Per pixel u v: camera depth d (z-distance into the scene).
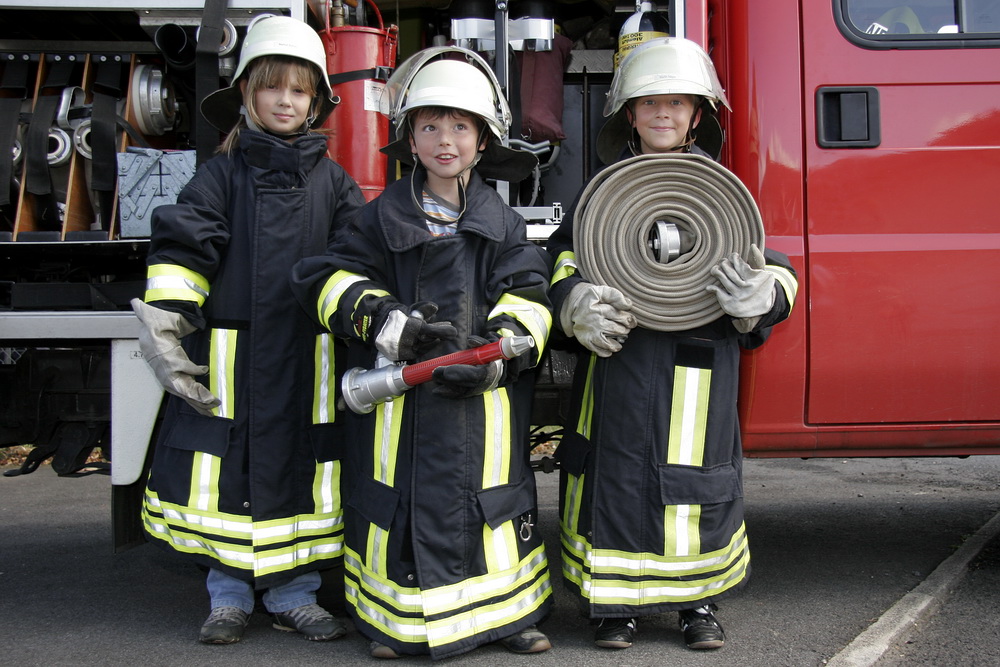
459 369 2.14
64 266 3.12
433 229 2.41
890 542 3.78
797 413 2.76
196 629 2.71
